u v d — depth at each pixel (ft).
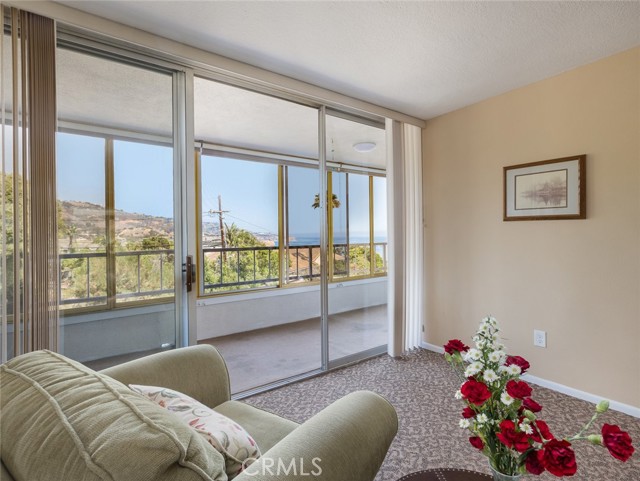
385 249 11.02
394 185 10.61
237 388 8.66
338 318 10.08
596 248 7.72
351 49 7.09
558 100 8.27
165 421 2.25
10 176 5.40
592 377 7.83
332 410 3.35
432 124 11.19
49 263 5.62
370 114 10.20
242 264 13.24
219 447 2.93
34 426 2.24
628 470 5.57
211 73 7.59
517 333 9.13
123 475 1.83
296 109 9.68
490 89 9.08
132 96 6.74
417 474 3.78
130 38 6.29
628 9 5.84
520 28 6.37
